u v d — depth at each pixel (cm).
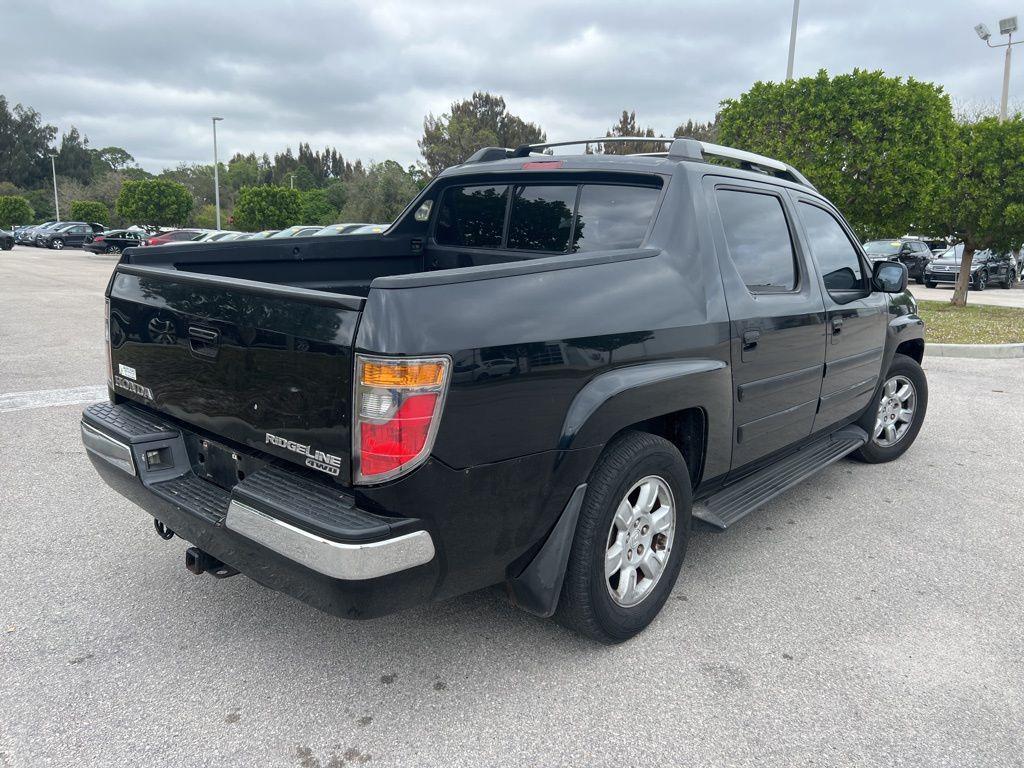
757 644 293
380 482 207
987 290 2281
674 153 339
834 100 1291
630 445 272
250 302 230
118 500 421
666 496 297
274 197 3709
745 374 322
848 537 399
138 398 292
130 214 4047
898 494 466
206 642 285
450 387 211
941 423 636
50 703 248
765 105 1365
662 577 301
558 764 225
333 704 251
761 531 406
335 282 393
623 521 278
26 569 340
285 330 220
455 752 229
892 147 1263
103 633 290
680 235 306
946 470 513
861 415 478
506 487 232
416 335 205
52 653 276
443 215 417
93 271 2347
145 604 312
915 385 525
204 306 247
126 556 355
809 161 1314
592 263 267
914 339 511
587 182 346
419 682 264
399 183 4850
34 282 1848
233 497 229
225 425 249
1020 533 407
